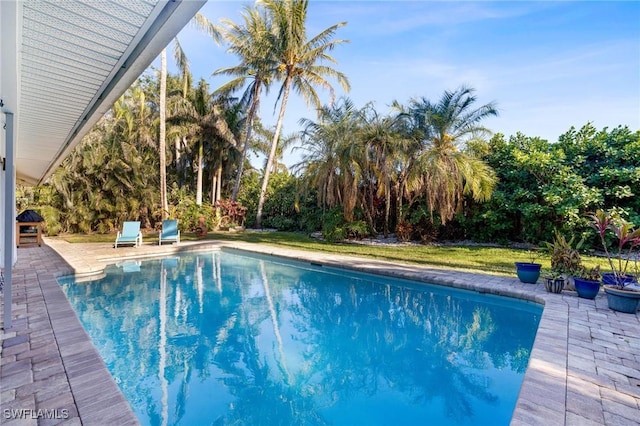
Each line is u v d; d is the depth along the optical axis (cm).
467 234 1241
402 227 1248
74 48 284
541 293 555
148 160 1733
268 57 1627
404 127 1171
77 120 465
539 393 262
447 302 614
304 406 319
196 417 299
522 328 498
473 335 477
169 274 814
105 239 1273
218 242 1213
